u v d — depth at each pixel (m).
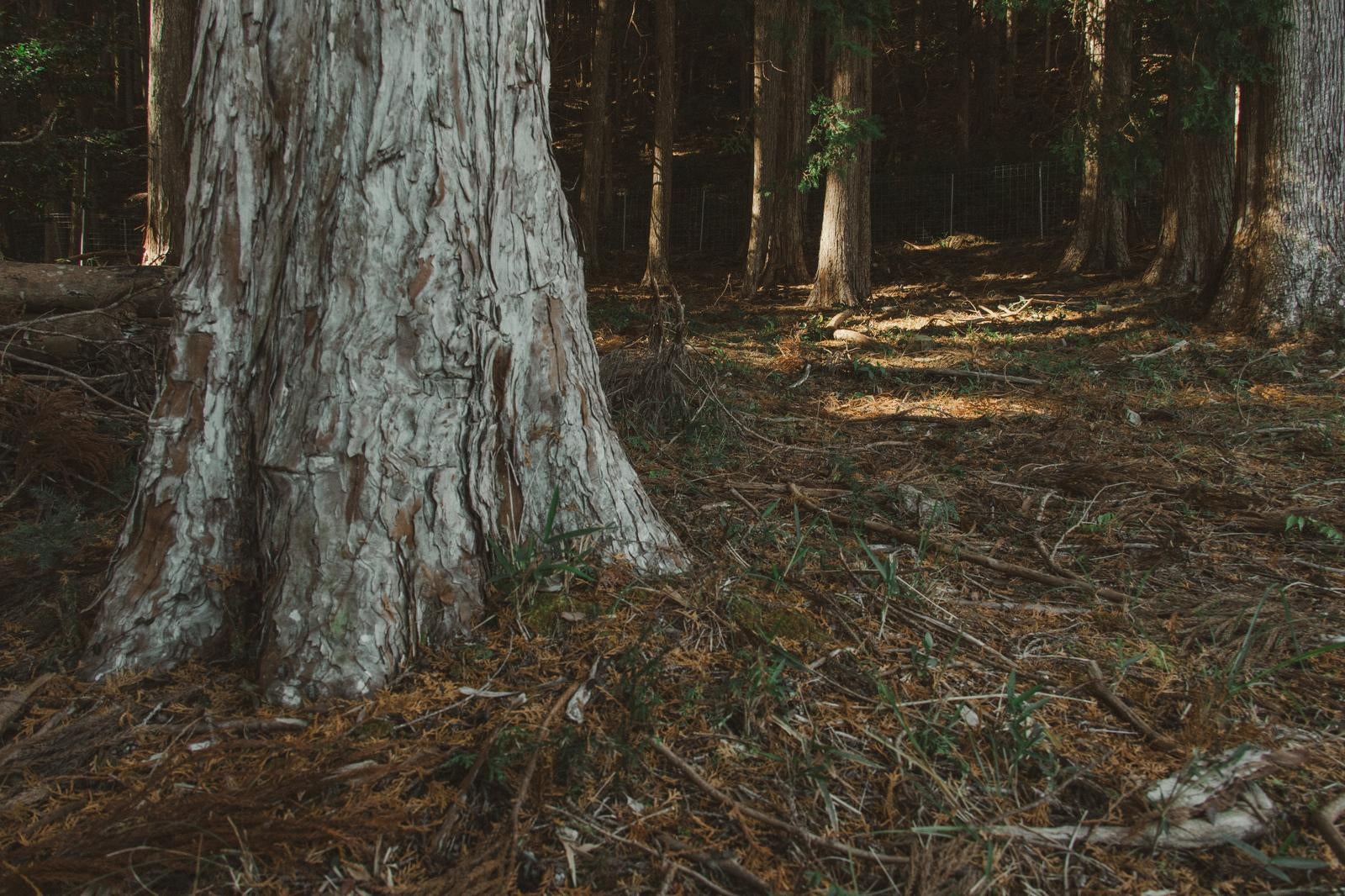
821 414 6.73
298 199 2.68
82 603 3.01
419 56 2.66
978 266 17.94
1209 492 4.57
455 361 2.77
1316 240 9.28
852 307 13.73
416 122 2.68
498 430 2.94
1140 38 12.70
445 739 2.38
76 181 14.70
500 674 2.63
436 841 2.09
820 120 13.07
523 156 2.96
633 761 2.33
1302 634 3.08
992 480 4.88
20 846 2.03
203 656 2.71
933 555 3.79
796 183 16.53
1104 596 3.45
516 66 2.90
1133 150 12.38
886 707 2.64
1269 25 9.26
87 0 22.34
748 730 2.48
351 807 2.12
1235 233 10.13
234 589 2.74
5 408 4.29
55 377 4.86
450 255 2.75
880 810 2.26
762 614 3.00
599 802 2.24
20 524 3.79
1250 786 2.33
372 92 2.64
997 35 24.84
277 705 2.50
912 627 3.11
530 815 2.17
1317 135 9.21
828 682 2.74
